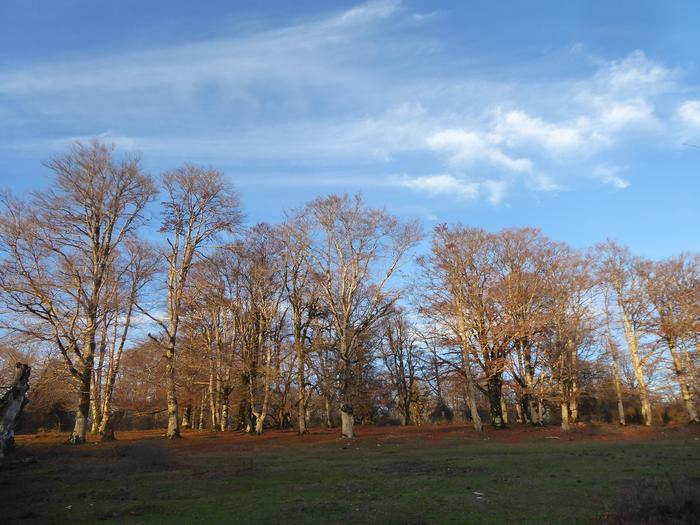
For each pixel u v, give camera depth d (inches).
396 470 700.7
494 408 1558.8
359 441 1225.4
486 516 416.2
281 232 1428.4
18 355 1157.1
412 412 2406.5
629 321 1758.1
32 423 1841.8
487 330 1460.4
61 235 1103.6
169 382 1273.4
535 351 1513.3
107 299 1144.2
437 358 1585.9
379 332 1727.4
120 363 1437.0
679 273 1694.1
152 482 599.8
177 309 1286.9
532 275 1523.1
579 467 706.2
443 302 1486.2
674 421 1701.5
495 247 1587.1
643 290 1723.7
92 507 462.6
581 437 1293.1
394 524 392.5
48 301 1053.2
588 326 1581.0
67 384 1163.9
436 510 438.9
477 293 1485.0
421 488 549.6
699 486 462.6
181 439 1259.2
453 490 535.8
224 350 1521.9
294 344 1437.0
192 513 434.9
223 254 1475.1
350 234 1359.5
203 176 1311.5
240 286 1510.8
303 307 1438.2
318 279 1338.6
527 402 1733.5
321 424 2075.5
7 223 1031.6
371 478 626.5
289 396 1696.6
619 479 588.4
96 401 1434.5
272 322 1599.4
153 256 1296.8
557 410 1924.2
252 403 1470.2
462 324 1457.9
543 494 507.2
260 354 1485.0
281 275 1467.8
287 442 1206.9
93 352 1117.1
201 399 1721.2
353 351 1385.3
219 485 577.9
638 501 405.4
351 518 411.2
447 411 2635.3
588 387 1667.1
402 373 2208.4
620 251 1790.1
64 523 406.0
